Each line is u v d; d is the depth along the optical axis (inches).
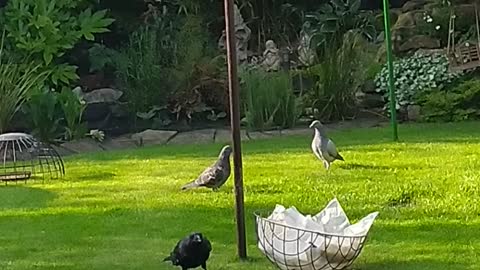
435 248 213.3
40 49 493.4
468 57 508.4
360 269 197.6
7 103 456.4
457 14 554.3
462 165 318.7
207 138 456.8
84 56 536.1
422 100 489.4
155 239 230.1
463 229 230.4
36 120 456.8
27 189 306.5
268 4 587.8
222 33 562.3
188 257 191.8
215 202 271.9
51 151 344.5
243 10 584.7
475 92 479.2
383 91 506.3
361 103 505.4
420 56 519.5
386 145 376.2
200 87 507.2
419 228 232.4
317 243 184.2
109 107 502.6
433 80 502.9
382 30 575.5
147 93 502.9
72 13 526.3
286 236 186.2
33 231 243.6
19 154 369.7
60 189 305.1
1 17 500.7
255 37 581.3
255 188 289.4
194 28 534.6
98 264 207.8
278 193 281.3
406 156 343.9
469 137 394.3
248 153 370.0
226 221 246.4
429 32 557.6
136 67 510.6
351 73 498.9
